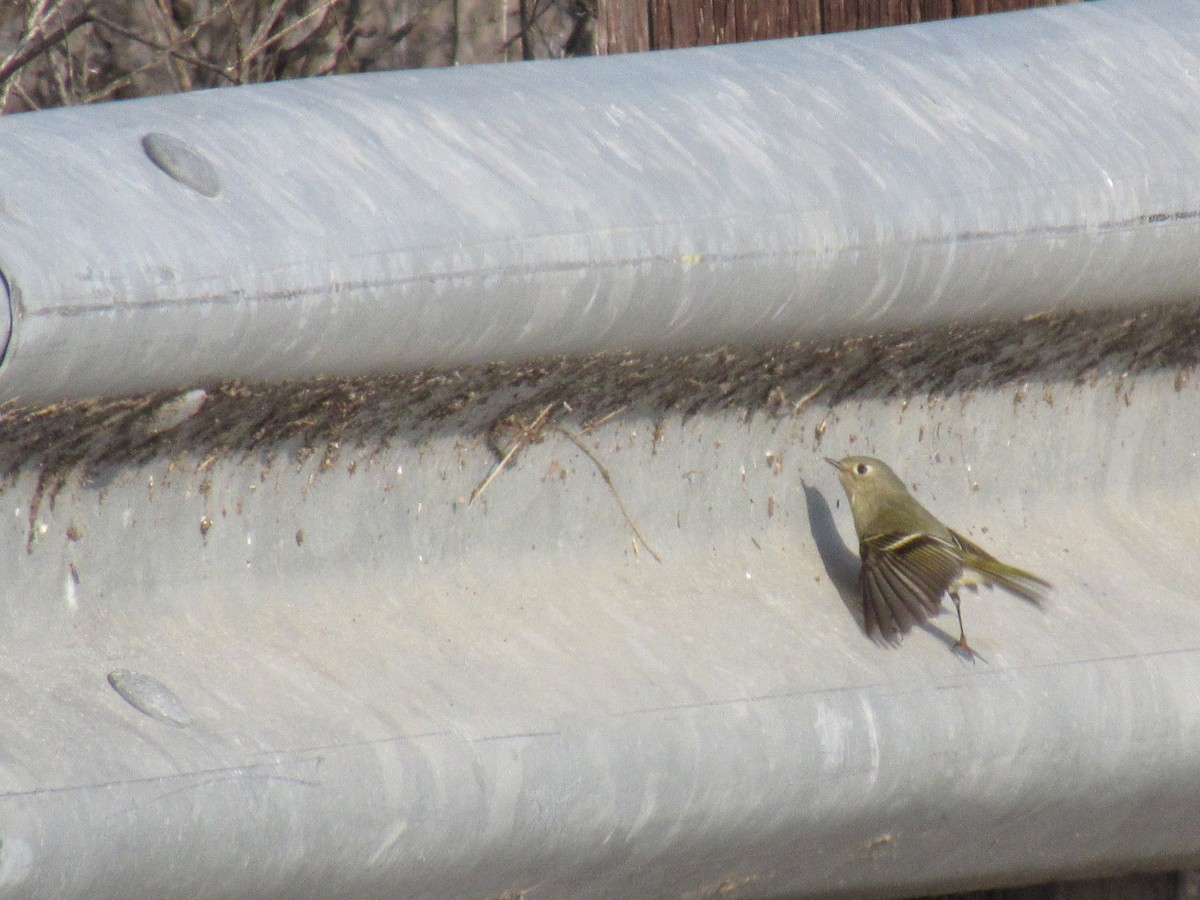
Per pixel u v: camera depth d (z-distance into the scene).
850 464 6.43
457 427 5.50
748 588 6.08
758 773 5.36
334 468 5.29
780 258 5.40
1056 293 6.05
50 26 16.53
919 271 5.67
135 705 4.59
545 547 5.79
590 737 5.10
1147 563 6.85
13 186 4.33
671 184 5.33
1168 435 7.15
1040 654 6.10
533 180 5.14
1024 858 6.44
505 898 5.17
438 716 4.95
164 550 5.00
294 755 4.60
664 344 5.46
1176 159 6.18
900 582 6.15
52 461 4.71
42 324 4.13
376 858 4.68
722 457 6.17
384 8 17.55
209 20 16.56
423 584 5.50
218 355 4.54
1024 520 6.82
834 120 5.82
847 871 6.01
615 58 6.09
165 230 4.44
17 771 4.17
